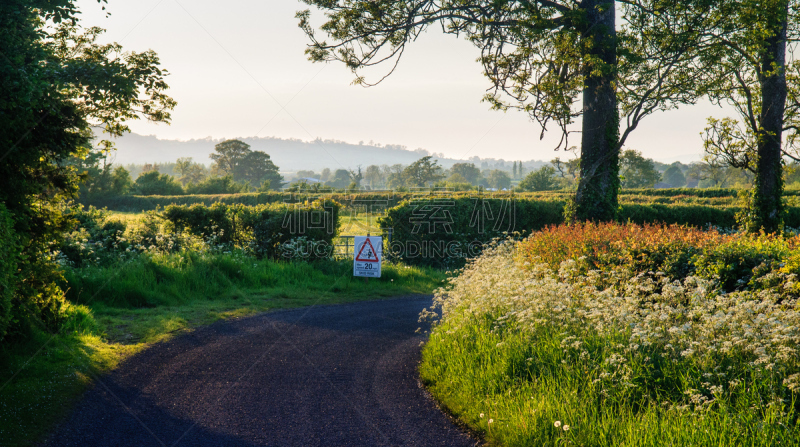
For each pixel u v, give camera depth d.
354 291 13.41
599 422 4.14
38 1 6.50
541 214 20.36
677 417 4.01
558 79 14.48
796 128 17.70
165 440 4.39
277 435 4.57
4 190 6.49
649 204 24.14
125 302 10.09
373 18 16.59
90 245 12.59
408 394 5.74
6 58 5.61
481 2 15.34
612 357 4.78
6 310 5.81
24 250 6.87
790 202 25.89
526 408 4.55
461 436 4.59
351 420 4.95
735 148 17.73
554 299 6.41
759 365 4.32
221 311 10.20
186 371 6.40
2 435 4.23
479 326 7.07
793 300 5.38
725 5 13.90
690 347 4.78
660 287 7.41
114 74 7.02
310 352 7.52
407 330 9.27
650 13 15.02
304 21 17.36
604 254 8.43
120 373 6.19
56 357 6.36
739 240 8.17
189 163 162.75
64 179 7.37
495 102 15.25
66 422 4.68
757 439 3.56
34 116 6.43
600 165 15.35
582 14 14.01
